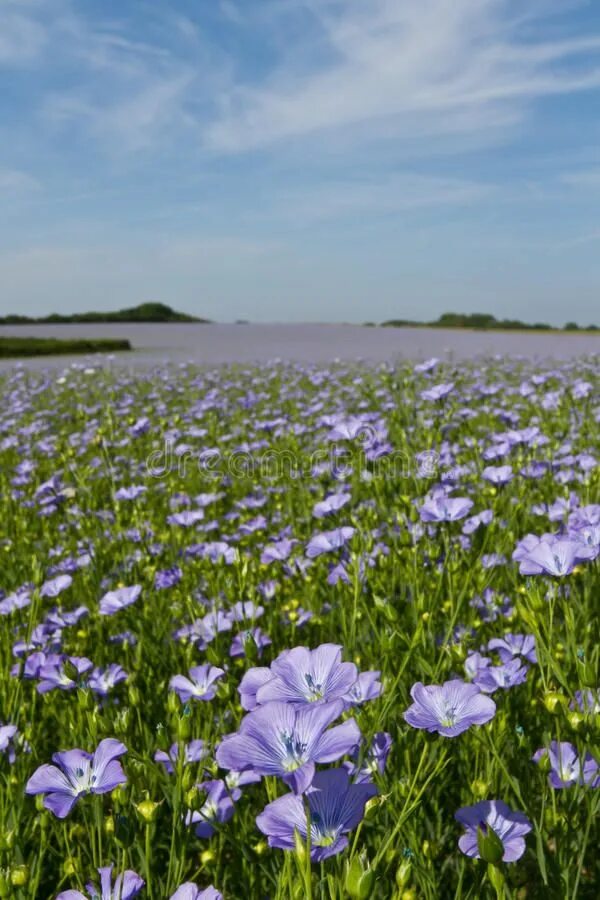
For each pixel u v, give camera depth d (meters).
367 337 36.88
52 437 8.68
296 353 26.17
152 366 20.67
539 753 2.13
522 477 4.51
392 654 2.49
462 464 5.34
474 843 1.72
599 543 2.61
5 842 1.94
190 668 2.64
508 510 4.16
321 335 39.47
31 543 4.83
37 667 2.86
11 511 5.58
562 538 2.61
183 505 5.64
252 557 3.89
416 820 2.06
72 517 5.34
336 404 10.01
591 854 2.27
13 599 3.52
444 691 1.85
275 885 1.99
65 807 1.75
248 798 2.47
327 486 5.12
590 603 3.20
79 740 2.56
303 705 1.45
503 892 1.60
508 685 2.36
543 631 2.37
